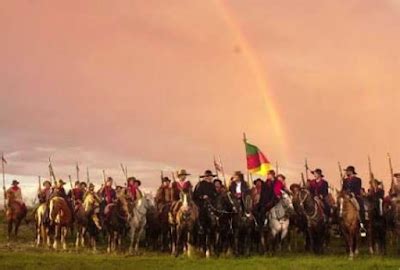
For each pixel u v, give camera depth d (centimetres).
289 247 3372
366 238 3378
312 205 3122
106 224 3378
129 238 3847
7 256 2923
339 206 2895
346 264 2625
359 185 3039
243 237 3119
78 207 3588
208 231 3034
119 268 2567
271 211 3134
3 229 4444
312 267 2539
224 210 3022
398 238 3256
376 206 3122
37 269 2516
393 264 2622
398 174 3108
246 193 3088
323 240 3253
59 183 3675
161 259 2873
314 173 3288
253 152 3356
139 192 3434
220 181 3114
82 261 2767
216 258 2945
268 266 2578
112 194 3541
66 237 3984
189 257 2975
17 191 4028
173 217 3086
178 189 3325
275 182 3169
